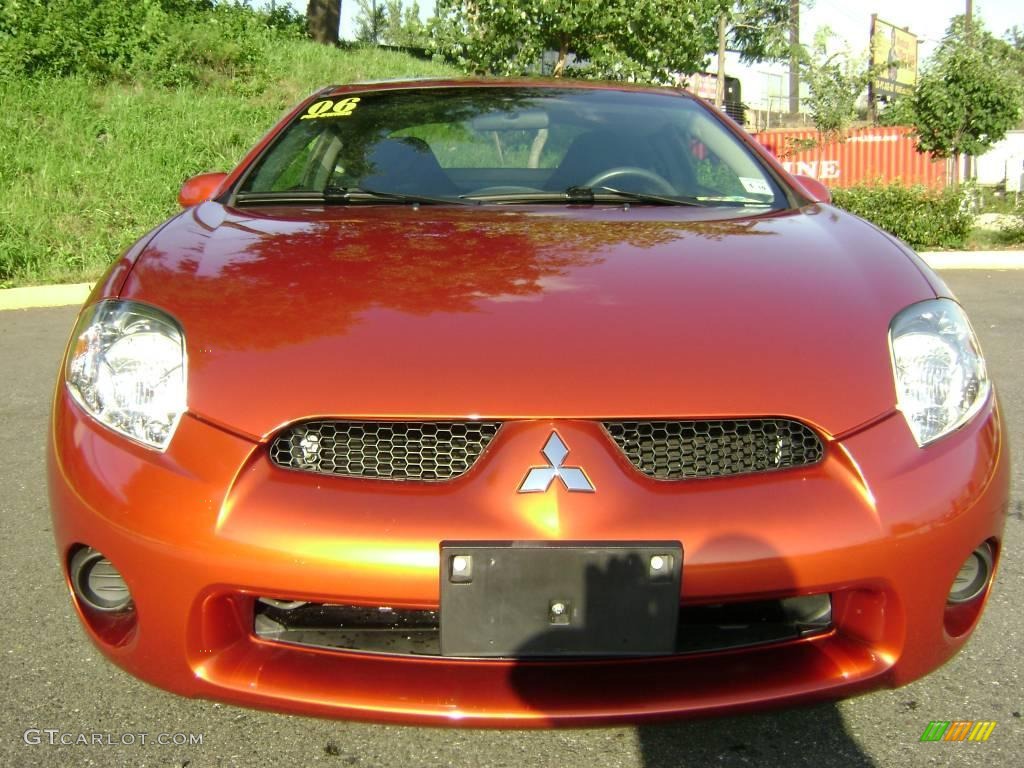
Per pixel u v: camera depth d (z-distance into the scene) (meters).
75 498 1.76
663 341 1.82
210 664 1.71
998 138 13.14
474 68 11.72
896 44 24.45
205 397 1.74
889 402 1.79
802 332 1.87
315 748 1.87
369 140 2.95
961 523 1.73
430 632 1.75
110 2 12.02
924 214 10.41
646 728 1.94
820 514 1.66
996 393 1.98
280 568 1.62
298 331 1.83
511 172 2.84
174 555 1.66
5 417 4.03
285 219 2.42
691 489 1.67
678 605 1.63
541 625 1.63
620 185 2.78
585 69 11.61
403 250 2.15
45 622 2.33
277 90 12.20
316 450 1.71
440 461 1.70
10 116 9.31
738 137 3.06
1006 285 8.02
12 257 7.07
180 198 2.88
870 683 1.73
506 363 1.75
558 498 1.63
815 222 2.45
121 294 1.97
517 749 1.87
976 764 1.82
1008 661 2.16
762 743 1.89
